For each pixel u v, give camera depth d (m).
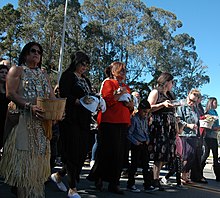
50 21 36.94
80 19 39.03
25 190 3.16
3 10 34.28
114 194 5.00
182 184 6.43
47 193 4.71
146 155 5.48
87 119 4.53
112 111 4.96
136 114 5.52
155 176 5.62
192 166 6.90
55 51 37.78
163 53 42.12
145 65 40.75
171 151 5.58
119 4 41.69
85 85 4.72
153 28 42.03
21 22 34.97
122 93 4.92
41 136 3.28
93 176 5.17
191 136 6.36
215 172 7.64
